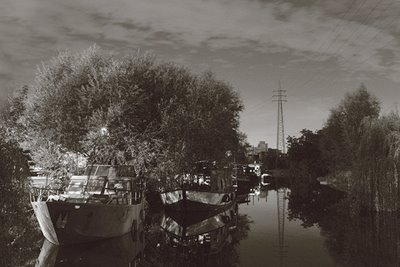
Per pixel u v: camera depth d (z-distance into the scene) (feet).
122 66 112.78
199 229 85.56
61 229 60.49
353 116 169.37
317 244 67.82
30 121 104.06
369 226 81.92
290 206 123.65
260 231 81.30
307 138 269.23
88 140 104.01
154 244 69.77
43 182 105.60
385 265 54.29
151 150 108.68
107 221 65.62
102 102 107.24
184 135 109.40
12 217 47.01
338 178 181.57
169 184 109.60
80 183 77.66
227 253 62.54
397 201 89.45
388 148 92.53
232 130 139.03
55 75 112.06
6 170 45.85
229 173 131.85
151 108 114.32
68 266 53.21
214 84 138.21
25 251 52.80
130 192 76.79
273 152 389.60
